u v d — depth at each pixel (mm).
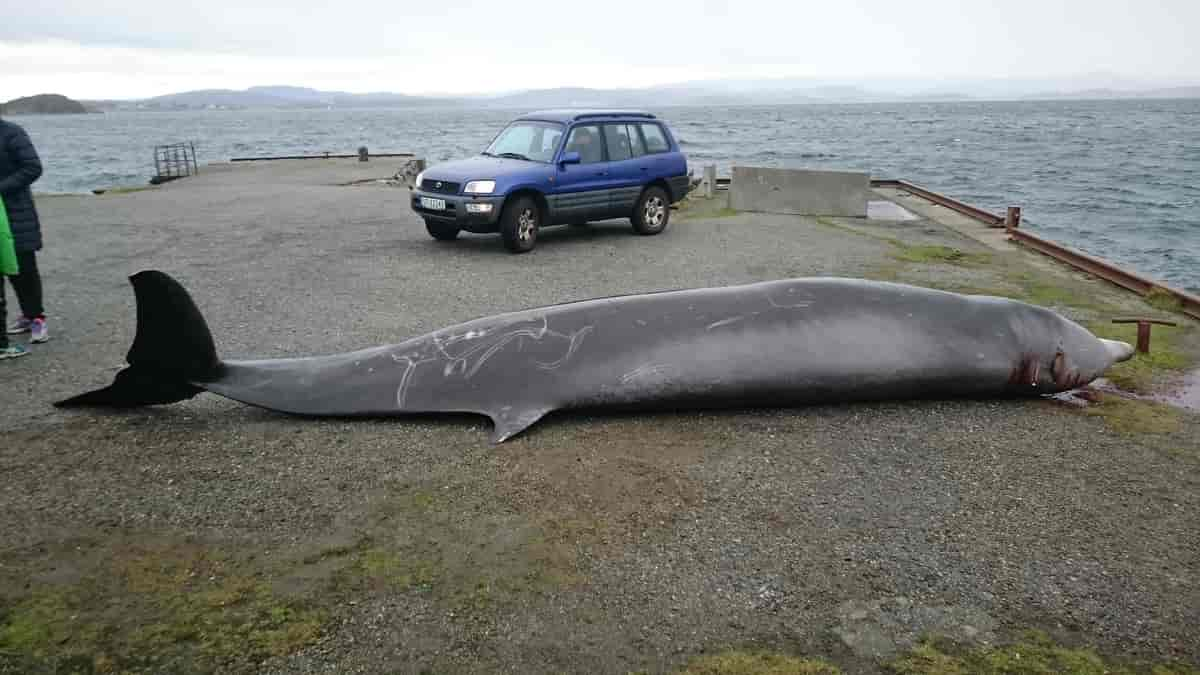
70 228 13906
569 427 5289
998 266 10742
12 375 6277
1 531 3953
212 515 4129
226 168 29891
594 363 5344
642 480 4559
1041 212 21406
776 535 4016
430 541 3900
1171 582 3678
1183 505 4391
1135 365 6719
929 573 3719
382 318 7980
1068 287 9492
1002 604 3494
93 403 5523
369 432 5156
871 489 4520
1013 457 4961
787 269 10477
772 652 3148
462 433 5148
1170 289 8703
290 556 3764
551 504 4273
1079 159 42750
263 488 4414
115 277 9914
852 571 3723
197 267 10484
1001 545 3977
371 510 4188
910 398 5828
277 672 3016
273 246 12086
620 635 3240
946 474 4723
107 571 3627
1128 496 4488
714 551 3859
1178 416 5645
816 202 16031
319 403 5348
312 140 85562
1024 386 5828
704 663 3078
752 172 16422
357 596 3463
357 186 22234
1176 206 22516
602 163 12703
